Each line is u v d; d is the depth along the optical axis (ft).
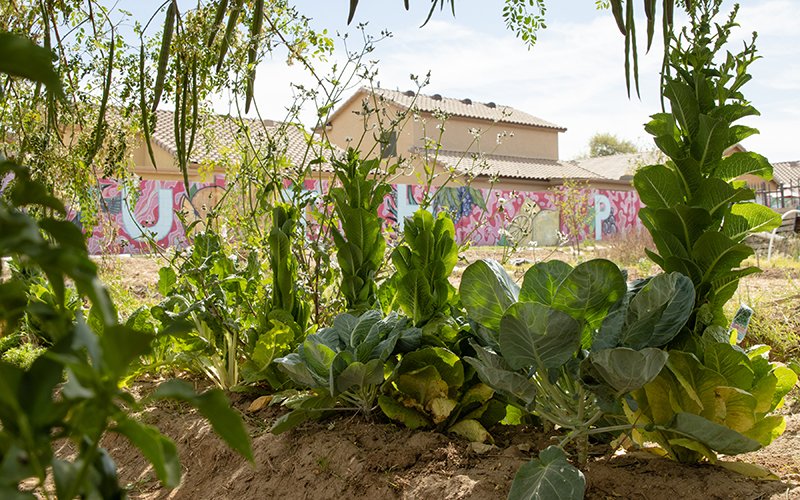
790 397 12.46
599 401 8.38
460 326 11.37
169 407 14.15
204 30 13.62
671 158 9.18
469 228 83.87
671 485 8.20
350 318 11.49
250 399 13.82
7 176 14.21
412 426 10.54
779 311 18.67
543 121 126.11
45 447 2.23
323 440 10.82
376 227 13.53
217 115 16.11
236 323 14.21
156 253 18.31
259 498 10.26
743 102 9.31
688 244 9.16
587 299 8.61
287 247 13.80
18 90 14.35
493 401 10.95
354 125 93.40
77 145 15.28
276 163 15.35
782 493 7.79
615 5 9.25
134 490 11.78
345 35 14.97
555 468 7.88
